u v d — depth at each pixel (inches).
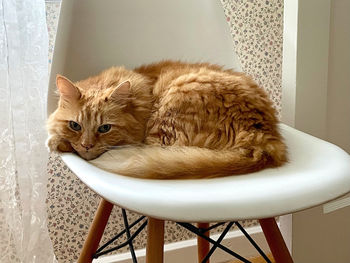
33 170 45.9
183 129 34.7
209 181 28.1
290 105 48.3
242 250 62.4
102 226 41.1
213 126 34.2
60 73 37.9
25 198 45.6
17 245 46.1
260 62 59.6
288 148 35.6
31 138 45.3
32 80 44.1
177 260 59.1
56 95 38.1
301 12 45.8
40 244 47.8
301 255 51.4
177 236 59.6
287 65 48.1
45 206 47.8
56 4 48.5
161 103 37.1
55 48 36.9
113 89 36.8
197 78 36.6
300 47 46.5
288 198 25.3
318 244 52.2
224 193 25.2
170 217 23.6
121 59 41.3
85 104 35.4
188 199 24.2
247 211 24.1
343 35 49.8
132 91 38.1
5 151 44.1
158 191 25.3
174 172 28.4
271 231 36.3
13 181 44.9
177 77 38.2
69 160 32.4
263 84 60.6
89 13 38.8
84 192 53.6
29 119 44.9
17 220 45.8
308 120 48.7
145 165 28.6
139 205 24.1
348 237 54.5
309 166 31.1
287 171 30.4
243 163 30.0
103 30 39.8
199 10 42.4
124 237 56.7
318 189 26.5
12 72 42.6
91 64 40.0
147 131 37.5
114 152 34.1
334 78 50.3
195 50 43.1
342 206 53.0
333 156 32.0
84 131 35.0
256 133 33.0
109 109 35.9
